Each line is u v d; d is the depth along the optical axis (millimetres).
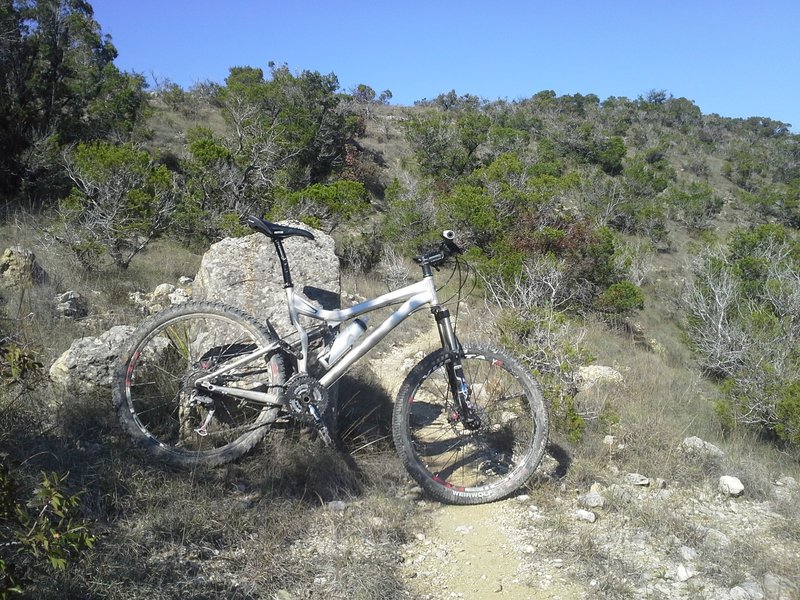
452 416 4008
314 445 3947
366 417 4527
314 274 4387
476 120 41781
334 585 2975
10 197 15609
